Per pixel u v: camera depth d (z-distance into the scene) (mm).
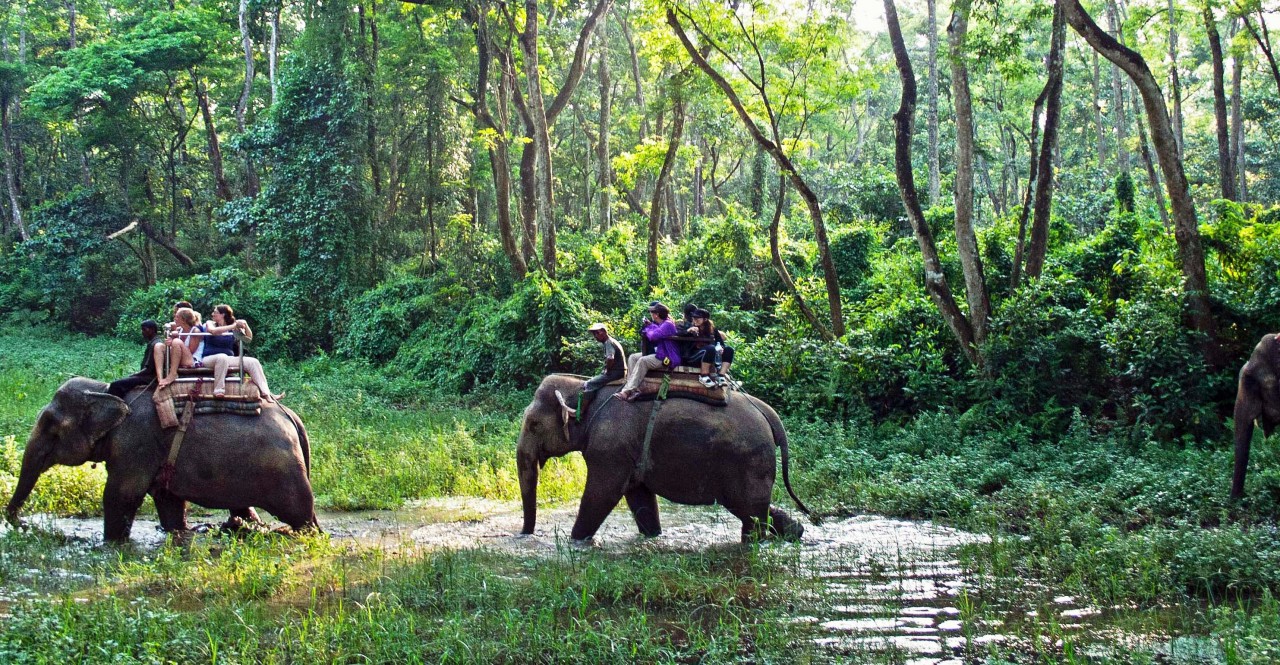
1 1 45156
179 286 34031
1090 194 29031
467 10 27688
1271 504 10148
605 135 35781
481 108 27500
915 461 13141
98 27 47375
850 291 23469
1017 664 5914
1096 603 7242
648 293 25344
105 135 38312
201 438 9094
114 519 9156
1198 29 25938
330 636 6414
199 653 6102
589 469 9586
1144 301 14531
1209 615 6855
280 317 31875
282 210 31781
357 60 31406
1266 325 14578
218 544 9258
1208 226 16562
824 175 42438
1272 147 39969
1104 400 14898
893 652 6168
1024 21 15477
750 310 24328
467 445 14391
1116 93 31906
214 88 43438
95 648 5980
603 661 6117
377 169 32656
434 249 32875
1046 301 15938
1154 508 10320
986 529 9969
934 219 26656
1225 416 14141
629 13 36156
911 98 15797
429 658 6238
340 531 10109
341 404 20000
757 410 9844
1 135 44094
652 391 9508
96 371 24906
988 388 15008
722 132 30531
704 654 6215
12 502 9180
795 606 7230
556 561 8562
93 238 37781
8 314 39688
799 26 18750
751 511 9484
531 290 23297
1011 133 42000
